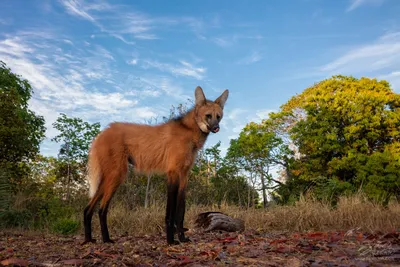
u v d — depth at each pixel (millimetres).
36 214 10234
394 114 20906
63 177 16188
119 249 3816
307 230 7379
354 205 8328
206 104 4734
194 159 4762
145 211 8711
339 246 3484
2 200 9703
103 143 4953
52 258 3330
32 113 17312
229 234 6008
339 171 21422
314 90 24938
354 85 22938
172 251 3637
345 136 21062
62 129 16516
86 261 3037
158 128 4887
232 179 17844
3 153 12102
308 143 22109
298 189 20922
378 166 19406
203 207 9992
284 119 25781
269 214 8297
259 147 21172
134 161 5008
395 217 7723
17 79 17328
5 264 2812
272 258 3049
